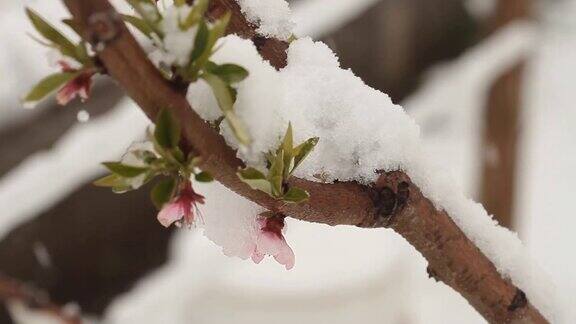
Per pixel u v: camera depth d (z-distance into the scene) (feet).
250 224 2.32
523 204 15.67
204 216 2.33
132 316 8.47
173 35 2.02
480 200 12.32
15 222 9.64
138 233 11.09
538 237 14.61
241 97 2.14
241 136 2.02
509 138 11.84
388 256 6.76
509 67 11.70
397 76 15.81
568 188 16.34
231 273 6.58
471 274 2.56
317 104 2.48
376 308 6.61
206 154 2.07
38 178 9.93
